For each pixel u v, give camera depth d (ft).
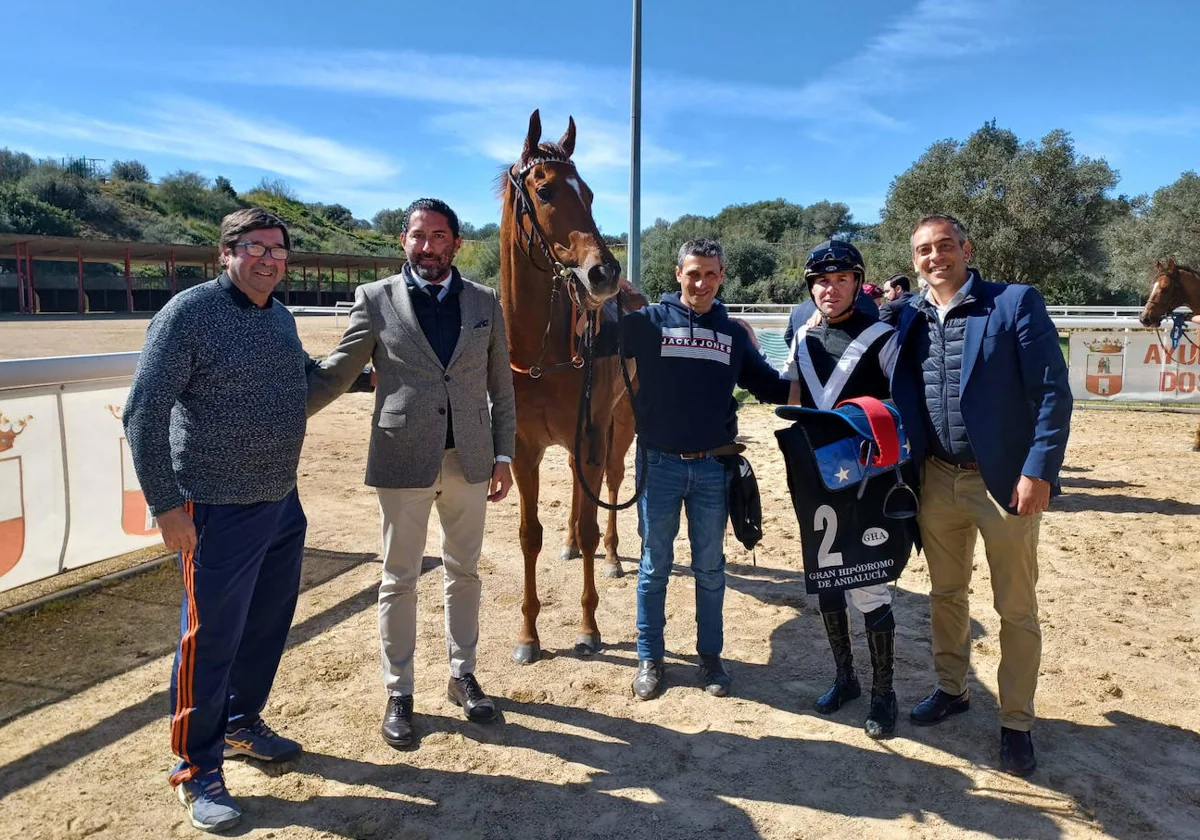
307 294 140.87
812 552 8.64
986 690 9.93
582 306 9.93
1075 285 85.92
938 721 9.14
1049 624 11.84
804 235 151.84
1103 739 8.75
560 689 9.96
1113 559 14.87
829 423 8.55
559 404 10.61
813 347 9.16
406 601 8.73
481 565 14.42
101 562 13.71
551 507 18.26
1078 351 34.27
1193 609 12.44
